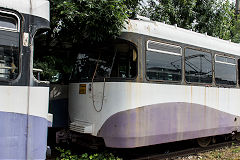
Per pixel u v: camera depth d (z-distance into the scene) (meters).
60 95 6.75
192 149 7.18
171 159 6.30
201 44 6.98
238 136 8.98
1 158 3.60
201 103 6.79
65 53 6.89
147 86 5.53
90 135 5.80
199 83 6.78
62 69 6.80
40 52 6.59
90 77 5.90
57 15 5.84
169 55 6.07
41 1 4.17
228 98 7.73
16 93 3.76
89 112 5.70
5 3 3.76
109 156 5.82
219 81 7.48
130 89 5.28
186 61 6.49
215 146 7.94
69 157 5.63
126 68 5.50
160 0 11.62
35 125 3.93
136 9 8.95
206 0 12.00
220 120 7.39
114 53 5.71
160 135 5.73
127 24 5.48
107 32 5.39
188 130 6.38
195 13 12.10
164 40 5.98
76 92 6.15
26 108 3.84
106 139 5.31
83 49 6.33
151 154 6.71
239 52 8.37
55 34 6.33
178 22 11.55
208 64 7.15
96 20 5.38
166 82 5.91
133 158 6.21
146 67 5.55
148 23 5.84
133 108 5.29
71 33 6.05
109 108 5.29
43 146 4.05
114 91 5.28
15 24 3.88
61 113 6.74
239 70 8.33
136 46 5.43
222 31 12.62
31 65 3.95
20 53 3.85
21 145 3.77
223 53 7.69
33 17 4.02
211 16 12.18
